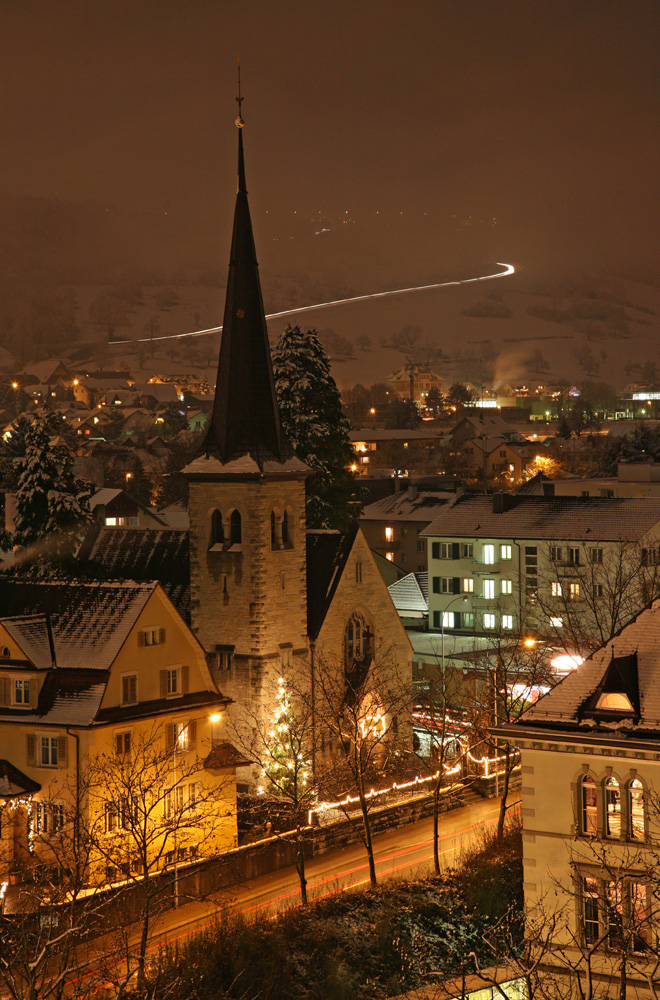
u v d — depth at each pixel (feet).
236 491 245.24
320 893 184.55
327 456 333.01
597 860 138.31
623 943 119.55
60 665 200.64
